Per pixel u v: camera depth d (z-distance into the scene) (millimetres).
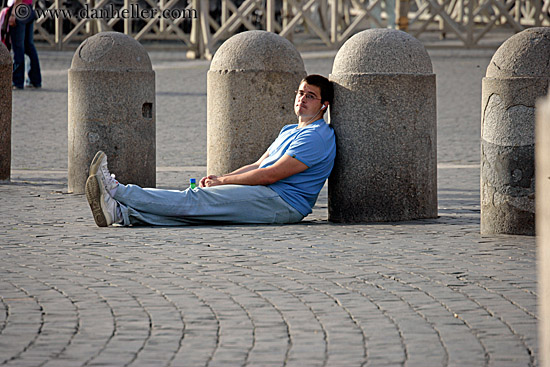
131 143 15453
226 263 10328
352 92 12938
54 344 7527
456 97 30375
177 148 21250
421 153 13148
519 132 11789
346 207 13133
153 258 10570
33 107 27531
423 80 12992
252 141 14430
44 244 11375
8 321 8117
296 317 8281
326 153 12930
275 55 14422
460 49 44562
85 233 12125
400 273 9859
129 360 7176
